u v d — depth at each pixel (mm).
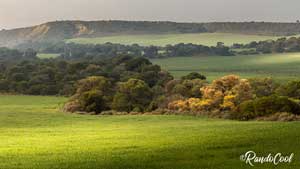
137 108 145625
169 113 136750
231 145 63344
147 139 76500
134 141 74375
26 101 184125
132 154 60094
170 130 90500
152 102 146625
